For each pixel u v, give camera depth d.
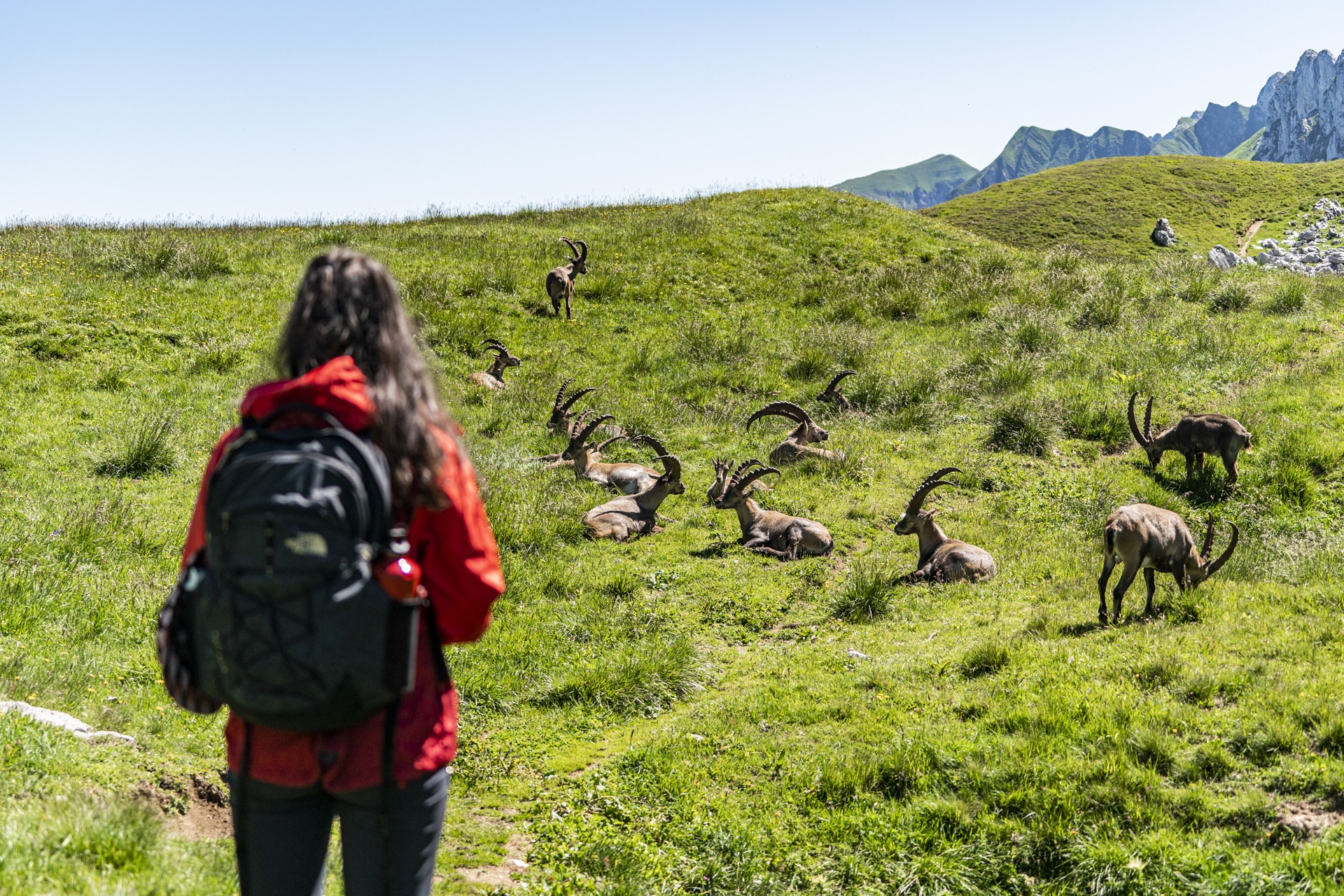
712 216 27.75
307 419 2.32
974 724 7.37
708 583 11.20
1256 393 16.47
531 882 5.59
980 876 5.88
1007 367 17.91
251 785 2.38
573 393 16.92
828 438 15.61
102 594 9.06
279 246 23.02
